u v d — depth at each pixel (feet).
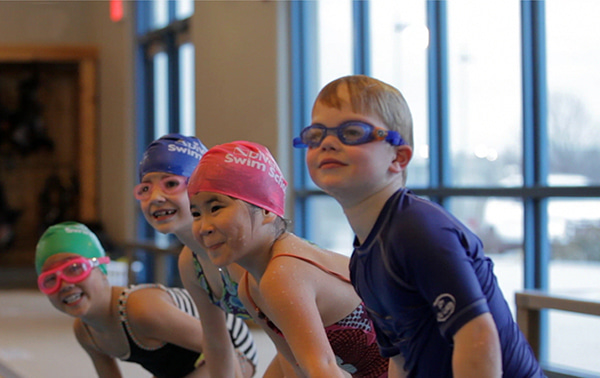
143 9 31.91
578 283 14.93
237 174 5.64
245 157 5.73
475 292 4.21
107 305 8.95
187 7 28.30
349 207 4.73
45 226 36.73
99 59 35.58
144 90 32.32
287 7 21.07
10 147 37.37
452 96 17.51
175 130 29.09
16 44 34.76
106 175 35.01
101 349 9.62
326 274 5.98
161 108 31.42
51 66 37.99
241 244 5.66
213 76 23.94
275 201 5.90
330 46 20.61
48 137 37.99
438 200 17.75
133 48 32.24
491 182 16.65
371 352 6.74
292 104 21.08
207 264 7.77
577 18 14.61
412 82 18.39
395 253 4.46
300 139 4.87
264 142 21.40
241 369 9.75
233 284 7.57
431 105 17.78
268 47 21.20
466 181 17.33
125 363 13.98
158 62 31.42
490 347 4.14
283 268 5.63
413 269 4.37
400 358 5.17
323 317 6.15
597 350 14.44
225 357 8.56
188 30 27.91
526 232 15.52
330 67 20.62
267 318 6.45
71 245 8.67
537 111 15.34
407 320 4.65
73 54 34.88
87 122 35.01
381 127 4.48
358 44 19.66
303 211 21.20
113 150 34.09
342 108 4.48
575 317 16.28
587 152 14.61
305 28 21.25
